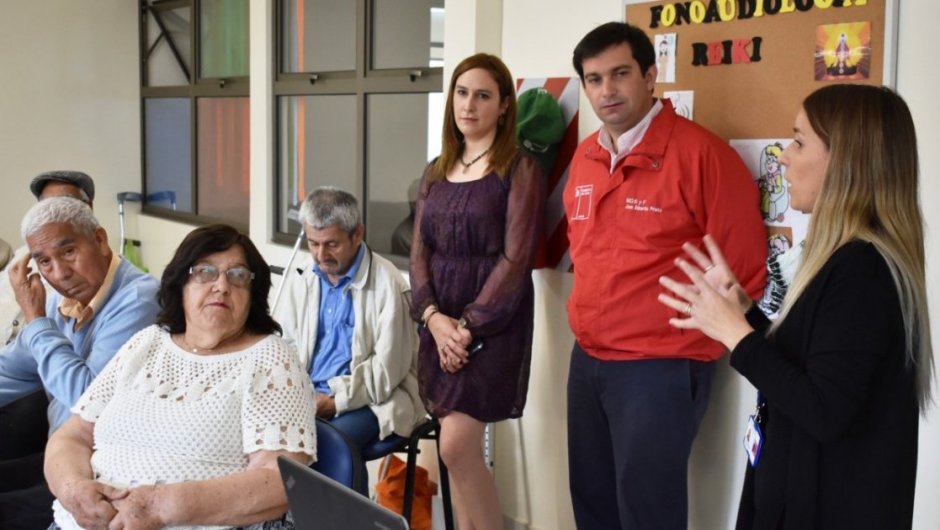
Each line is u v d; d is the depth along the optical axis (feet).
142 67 22.27
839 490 5.62
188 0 20.34
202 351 7.29
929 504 7.78
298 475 5.08
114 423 7.13
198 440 6.91
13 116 20.86
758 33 8.64
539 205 9.43
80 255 8.51
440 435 9.78
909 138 5.62
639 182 8.62
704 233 8.54
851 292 5.47
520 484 11.38
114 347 8.45
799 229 8.41
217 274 7.21
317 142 16.10
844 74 8.09
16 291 8.59
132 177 22.57
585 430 9.33
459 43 11.51
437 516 11.99
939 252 7.60
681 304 6.09
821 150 5.75
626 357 8.77
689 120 8.70
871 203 5.57
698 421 8.77
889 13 7.77
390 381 10.25
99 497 6.64
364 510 4.63
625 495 8.81
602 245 8.84
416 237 10.02
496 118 9.57
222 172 19.63
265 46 16.78
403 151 14.30
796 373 5.57
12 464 8.84
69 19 21.29
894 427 5.54
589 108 10.26
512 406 9.60
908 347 5.52
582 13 10.31
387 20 14.38
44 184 12.67
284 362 7.18
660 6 9.43
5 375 9.11
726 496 9.23
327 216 10.17
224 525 6.57
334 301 10.64
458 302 9.61
